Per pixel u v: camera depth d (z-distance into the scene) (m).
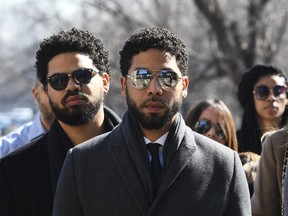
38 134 6.94
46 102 6.86
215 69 24.89
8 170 5.16
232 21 23.17
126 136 4.62
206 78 24.38
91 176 4.60
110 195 4.54
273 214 5.84
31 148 5.27
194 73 24.78
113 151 4.61
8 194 5.10
